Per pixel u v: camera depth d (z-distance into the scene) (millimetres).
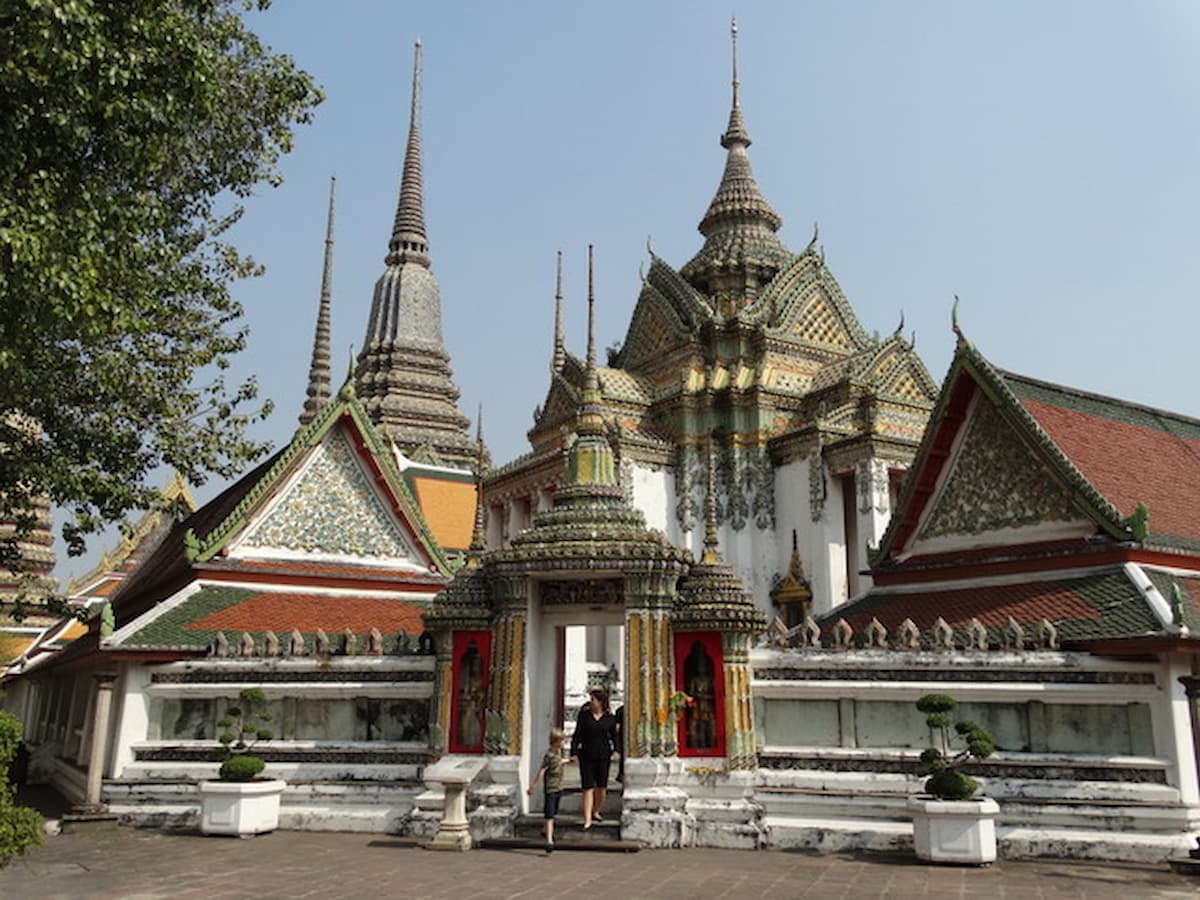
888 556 20922
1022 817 14633
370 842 15359
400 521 24219
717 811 15297
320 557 22922
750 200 45969
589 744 15477
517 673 16062
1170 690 14453
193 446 18281
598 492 17547
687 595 16531
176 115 13500
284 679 17906
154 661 18188
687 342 39812
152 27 12562
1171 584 16266
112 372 16250
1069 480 17516
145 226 13969
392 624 21688
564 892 11570
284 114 18031
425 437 57094
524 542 16547
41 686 33812
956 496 19922
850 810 15227
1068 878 12773
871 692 15930
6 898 11273
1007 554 18453
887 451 33969
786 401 38188
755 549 36312
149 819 17125
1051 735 15156
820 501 35000
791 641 17875
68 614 20000
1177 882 12547
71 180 12883
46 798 23516
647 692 15766
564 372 41281
